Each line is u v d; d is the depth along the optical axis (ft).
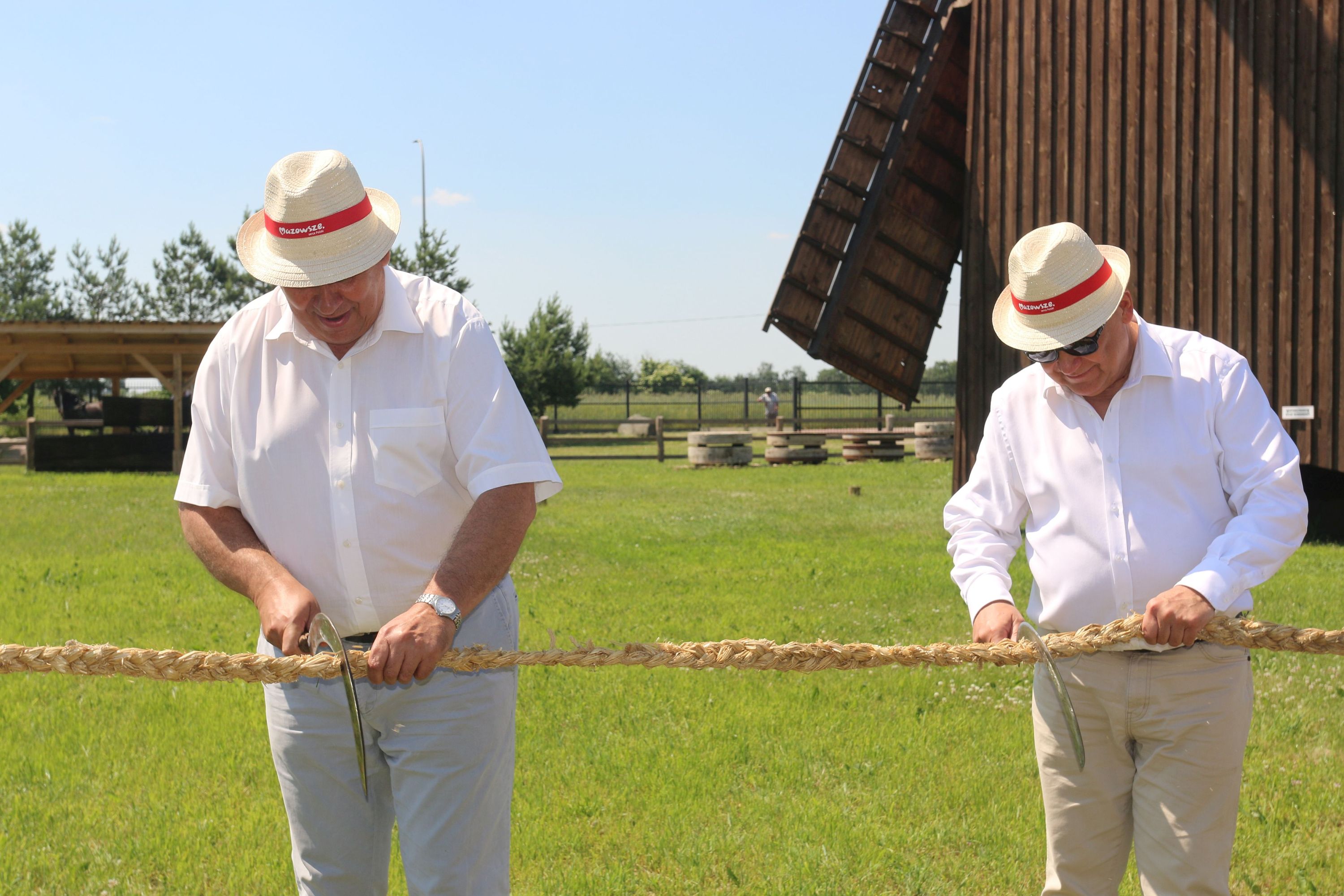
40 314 158.10
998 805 14.70
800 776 15.75
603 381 161.17
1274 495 8.95
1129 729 9.35
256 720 18.40
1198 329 38.29
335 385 8.81
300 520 8.93
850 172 46.96
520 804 14.93
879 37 46.24
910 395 49.80
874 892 12.50
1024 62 42.04
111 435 75.82
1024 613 26.12
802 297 48.44
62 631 24.77
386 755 8.95
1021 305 9.26
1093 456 9.55
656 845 13.62
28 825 14.24
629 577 32.04
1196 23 38.04
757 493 59.11
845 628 24.75
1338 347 35.63
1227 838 9.25
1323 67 35.60
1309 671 20.72
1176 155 38.63
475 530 8.55
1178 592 8.64
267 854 13.43
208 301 158.51
